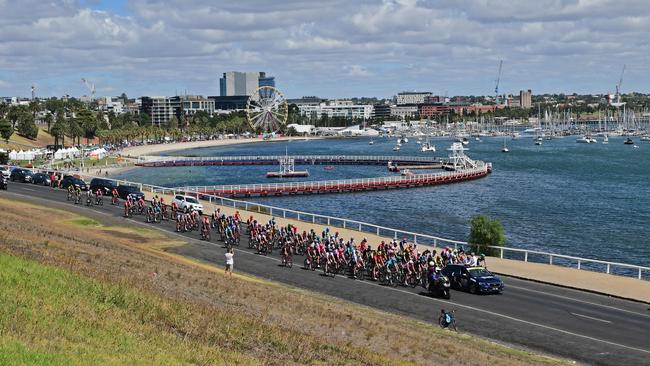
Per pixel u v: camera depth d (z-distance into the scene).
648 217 123.31
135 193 96.00
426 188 166.25
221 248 65.69
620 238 102.75
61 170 169.38
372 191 158.88
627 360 35.69
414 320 42.69
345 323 37.69
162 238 68.69
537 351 37.19
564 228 111.31
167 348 27.78
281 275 55.03
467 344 36.97
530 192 160.38
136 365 24.83
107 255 46.59
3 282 32.31
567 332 40.50
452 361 32.53
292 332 33.41
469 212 127.38
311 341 32.34
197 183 178.62
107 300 33.16
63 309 30.12
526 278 54.94
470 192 158.88
